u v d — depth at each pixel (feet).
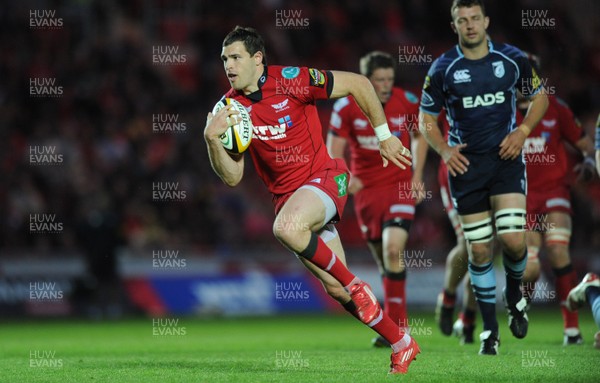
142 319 194.59
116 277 205.16
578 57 299.17
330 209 68.69
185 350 104.78
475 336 119.34
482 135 85.05
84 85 254.68
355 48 288.10
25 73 250.98
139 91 258.57
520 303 90.07
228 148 69.26
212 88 269.64
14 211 213.46
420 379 63.26
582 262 221.87
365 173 108.78
